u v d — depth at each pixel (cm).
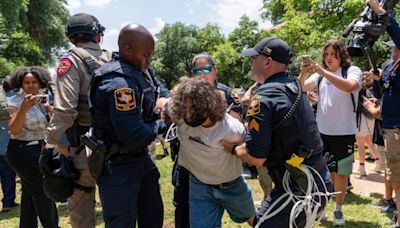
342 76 392
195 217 281
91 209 307
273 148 256
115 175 259
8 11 1947
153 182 287
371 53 336
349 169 400
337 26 1579
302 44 1606
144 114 261
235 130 266
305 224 259
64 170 282
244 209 288
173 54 4272
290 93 248
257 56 262
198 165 276
